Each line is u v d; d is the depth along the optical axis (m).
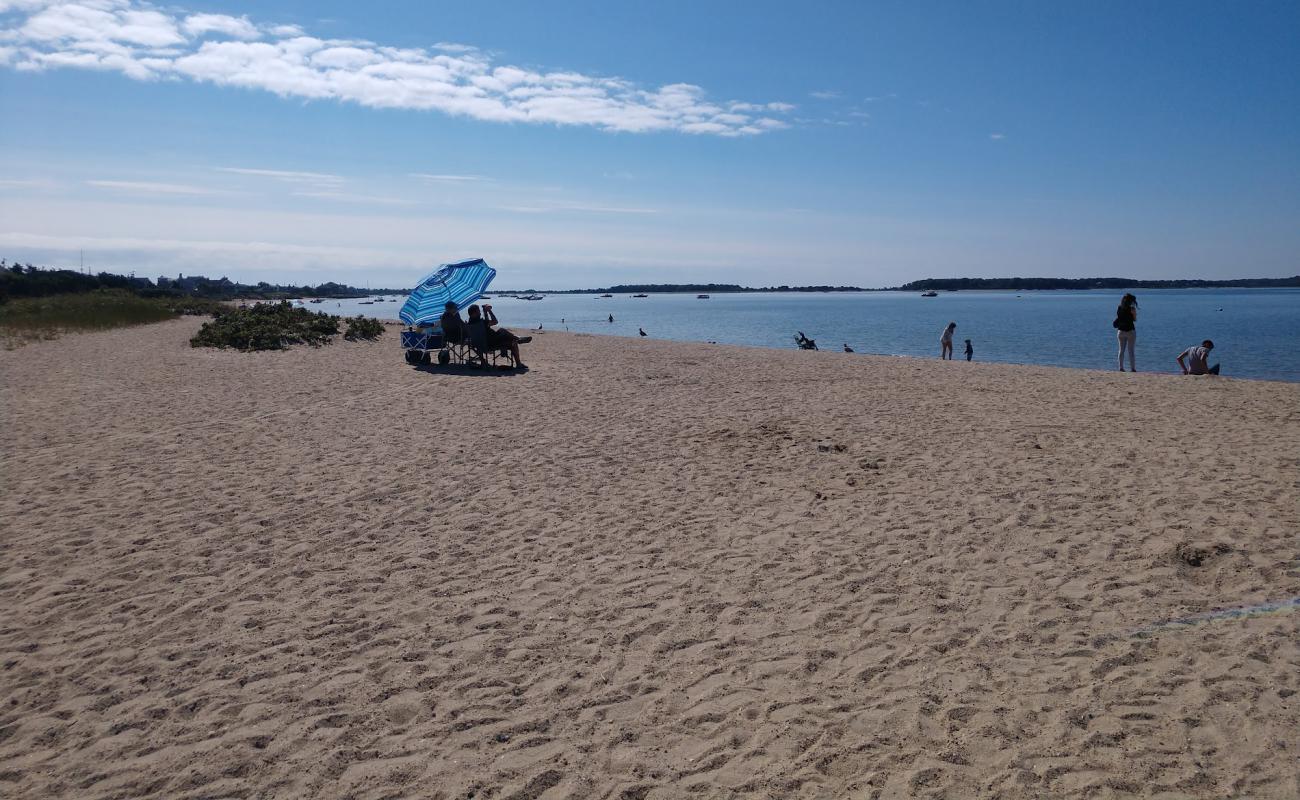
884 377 15.75
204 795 3.19
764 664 4.18
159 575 5.36
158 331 26.09
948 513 6.48
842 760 3.35
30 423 10.32
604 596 5.05
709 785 3.22
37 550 5.79
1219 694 3.68
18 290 46.06
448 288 17.31
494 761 3.40
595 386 14.21
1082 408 11.44
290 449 8.98
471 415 11.16
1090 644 4.23
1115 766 3.22
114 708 3.81
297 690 3.96
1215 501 6.52
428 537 6.12
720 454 8.75
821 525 6.30
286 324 23.20
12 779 3.29
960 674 4.00
